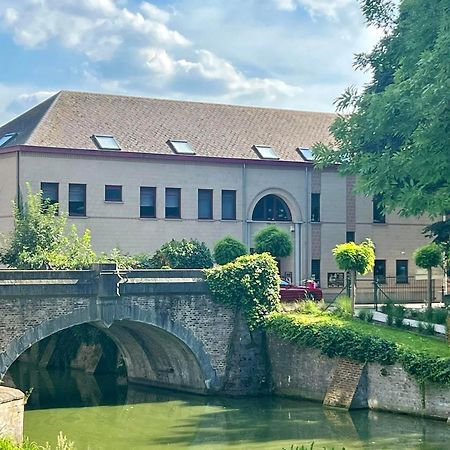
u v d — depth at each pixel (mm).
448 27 26859
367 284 44844
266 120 45969
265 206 43781
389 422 27969
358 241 45375
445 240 34500
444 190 27359
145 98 43906
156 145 41344
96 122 41125
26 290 29062
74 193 39188
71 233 36844
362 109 31312
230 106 45938
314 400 31719
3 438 19297
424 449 24500
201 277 33219
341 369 30547
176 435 27234
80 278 30281
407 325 31812
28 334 29188
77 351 40250
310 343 31656
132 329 34594
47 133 39281
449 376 27375
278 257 40125
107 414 30562
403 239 46406
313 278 44156
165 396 33938
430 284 34625
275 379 33406
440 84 25734
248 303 33656
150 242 40688
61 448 22234
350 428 27359
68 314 29984
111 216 39844
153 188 40844
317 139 45969
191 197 41625
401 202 28188
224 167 42375
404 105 28500
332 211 44844
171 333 32375
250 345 33625
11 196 38656
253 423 28609
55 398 33625
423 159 27062
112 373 38719
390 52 33719
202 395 33594
